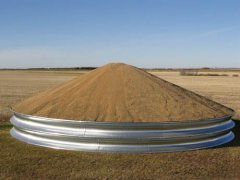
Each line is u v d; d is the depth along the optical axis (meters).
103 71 14.29
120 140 10.63
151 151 10.68
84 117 11.30
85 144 10.81
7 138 12.55
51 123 11.27
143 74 14.36
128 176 8.68
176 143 11.02
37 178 8.50
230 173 9.08
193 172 9.09
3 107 21.69
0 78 76.75
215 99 29.92
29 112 12.40
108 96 12.38
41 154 10.48
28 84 52.19
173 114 11.62
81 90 13.05
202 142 11.45
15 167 9.30
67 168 9.23
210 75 104.44
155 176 8.72
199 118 11.67
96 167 9.33
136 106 11.84
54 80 67.12
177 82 62.28
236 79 76.75
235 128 15.35
